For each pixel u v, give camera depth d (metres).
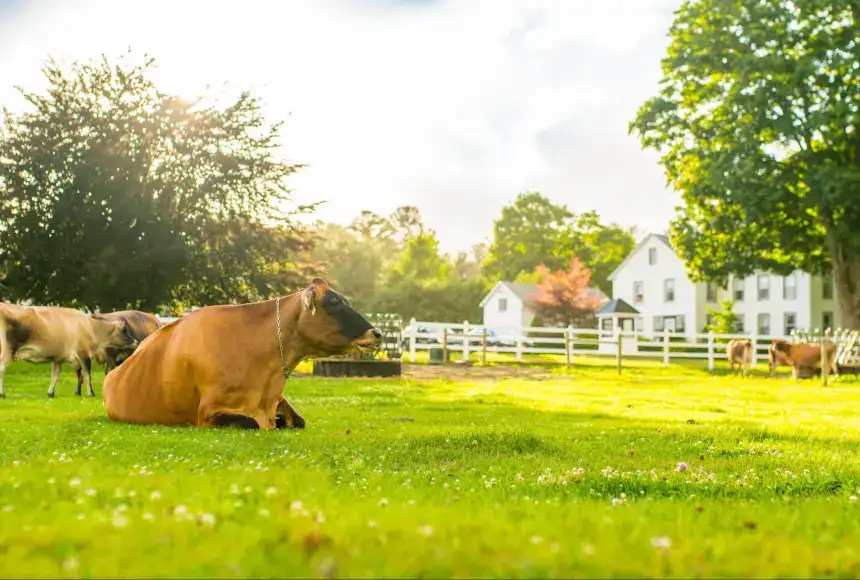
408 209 134.00
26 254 32.16
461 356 40.41
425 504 4.38
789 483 6.36
